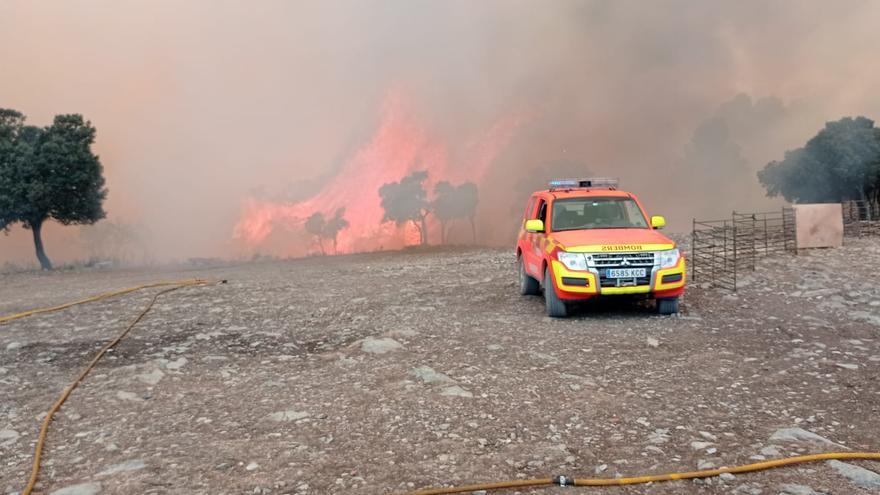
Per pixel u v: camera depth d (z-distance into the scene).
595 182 11.75
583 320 9.47
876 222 24.20
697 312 9.63
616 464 4.20
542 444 4.62
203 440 5.00
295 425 5.28
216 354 8.27
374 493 3.88
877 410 5.07
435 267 19.64
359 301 12.49
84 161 34.50
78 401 6.29
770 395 5.58
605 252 9.22
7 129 34.50
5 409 6.13
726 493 3.70
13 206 32.34
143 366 7.59
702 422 4.95
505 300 11.77
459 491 3.85
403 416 5.39
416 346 8.14
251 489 4.00
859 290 10.52
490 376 6.55
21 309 13.62
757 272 13.16
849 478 3.80
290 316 11.12
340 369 7.14
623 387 6.00
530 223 10.47
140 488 4.07
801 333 7.93
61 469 4.53
